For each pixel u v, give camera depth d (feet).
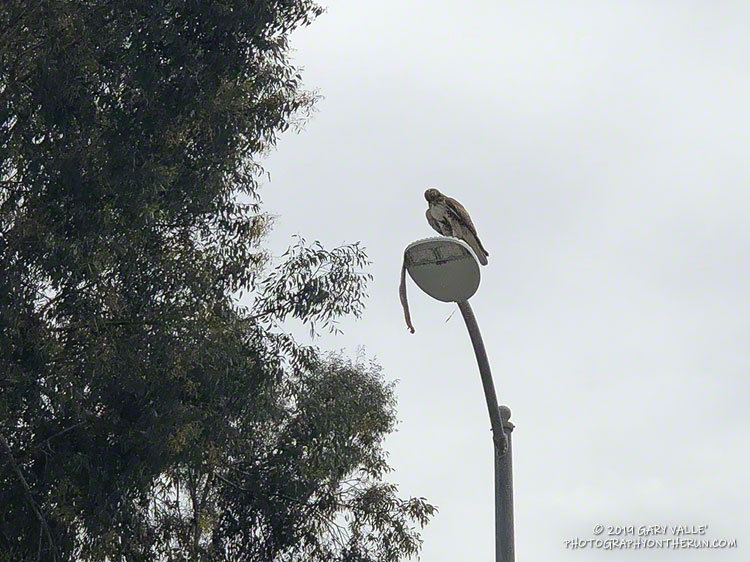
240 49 51.75
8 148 48.47
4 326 45.47
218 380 49.98
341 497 64.85
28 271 47.47
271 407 52.95
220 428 51.11
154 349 49.06
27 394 46.44
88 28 49.52
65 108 48.08
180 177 51.11
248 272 55.77
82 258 47.44
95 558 48.44
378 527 64.95
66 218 47.14
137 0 49.93
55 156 47.52
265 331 53.62
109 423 48.29
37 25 48.62
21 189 49.16
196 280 52.60
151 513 57.57
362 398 63.77
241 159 55.36
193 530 58.80
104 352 48.73
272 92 55.98
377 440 67.67
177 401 48.60
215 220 56.24
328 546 63.36
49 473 46.37
